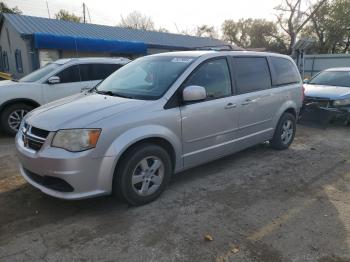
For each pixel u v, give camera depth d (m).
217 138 4.62
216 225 3.48
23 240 3.17
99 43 17.02
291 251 3.05
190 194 4.23
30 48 15.87
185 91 3.95
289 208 3.90
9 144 6.58
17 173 4.87
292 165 5.44
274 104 5.69
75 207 3.81
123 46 18.00
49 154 3.31
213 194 4.24
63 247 3.07
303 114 8.71
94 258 2.92
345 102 8.38
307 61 23.59
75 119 3.44
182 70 4.25
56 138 3.34
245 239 3.23
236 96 4.84
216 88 4.57
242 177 4.86
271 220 3.60
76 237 3.23
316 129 8.43
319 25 34.25
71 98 4.37
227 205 3.94
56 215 3.64
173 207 3.86
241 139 5.09
